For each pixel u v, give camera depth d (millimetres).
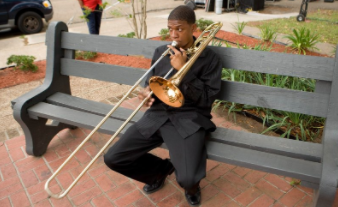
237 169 2686
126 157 2043
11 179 2607
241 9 10477
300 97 2197
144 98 2059
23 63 4996
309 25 8242
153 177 2287
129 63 5137
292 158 1979
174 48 1903
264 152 2053
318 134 3154
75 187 2506
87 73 2914
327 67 2066
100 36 2789
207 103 2088
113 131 2369
